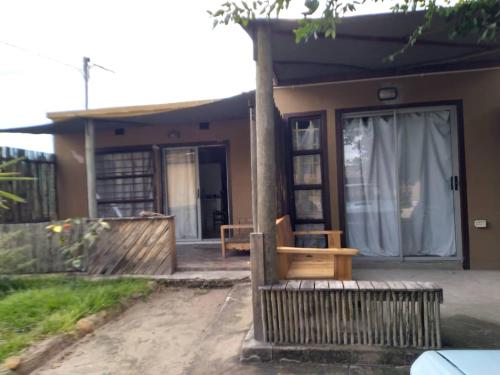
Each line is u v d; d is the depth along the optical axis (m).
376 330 3.03
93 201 6.11
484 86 5.16
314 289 3.09
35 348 3.23
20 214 6.81
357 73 5.42
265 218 3.26
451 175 5.36
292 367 2.96
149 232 5.36
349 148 5.66
